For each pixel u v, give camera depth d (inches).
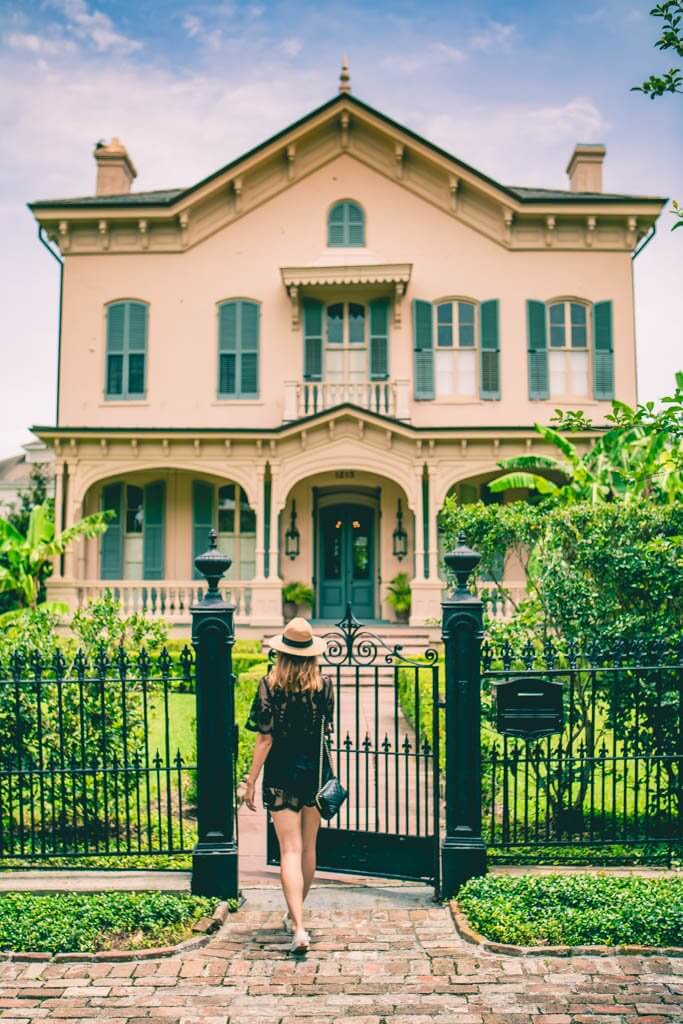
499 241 789.2
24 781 254.1
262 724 199.3
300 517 797.2
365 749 231.9
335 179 792.9
